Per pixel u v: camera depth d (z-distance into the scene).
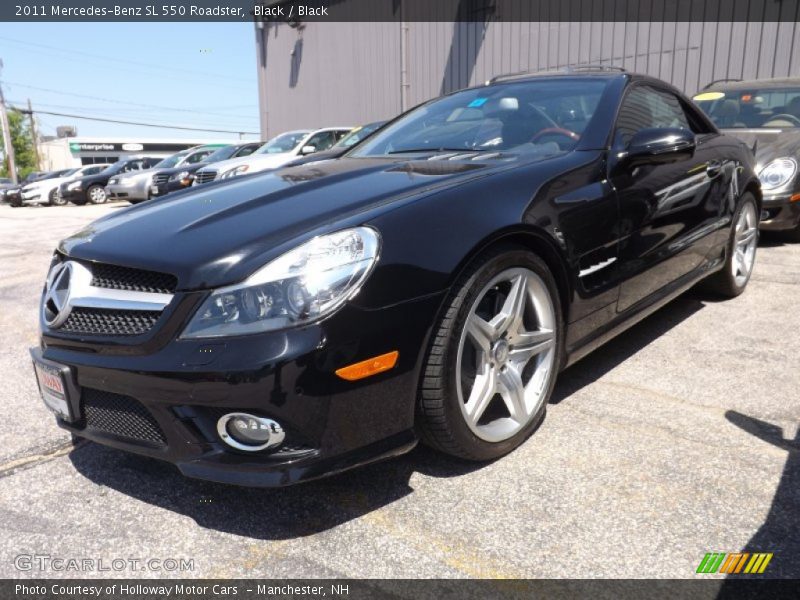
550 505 1.90
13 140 62.88
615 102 2.83
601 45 10.71
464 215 1.98
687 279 3.28
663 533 1.76
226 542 1.81
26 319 4.29
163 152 52.03
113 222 2.27
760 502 1.88
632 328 3.51
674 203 2.98
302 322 1.66
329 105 17.02
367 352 1.72
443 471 2.12
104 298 1.86
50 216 13.67
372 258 1.76
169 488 2.10
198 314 1.70
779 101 6.10
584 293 2.39
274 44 18.66
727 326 3.49
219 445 1.74
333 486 2.06
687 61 9.70
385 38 14.80
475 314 1.98
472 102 3.25
